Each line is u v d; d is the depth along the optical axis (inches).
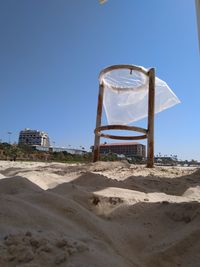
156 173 59.1
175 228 22.8
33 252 15.0
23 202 22.3
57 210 22.8
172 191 41.9
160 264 17.7
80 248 16.3
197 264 17.0
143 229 22.8
